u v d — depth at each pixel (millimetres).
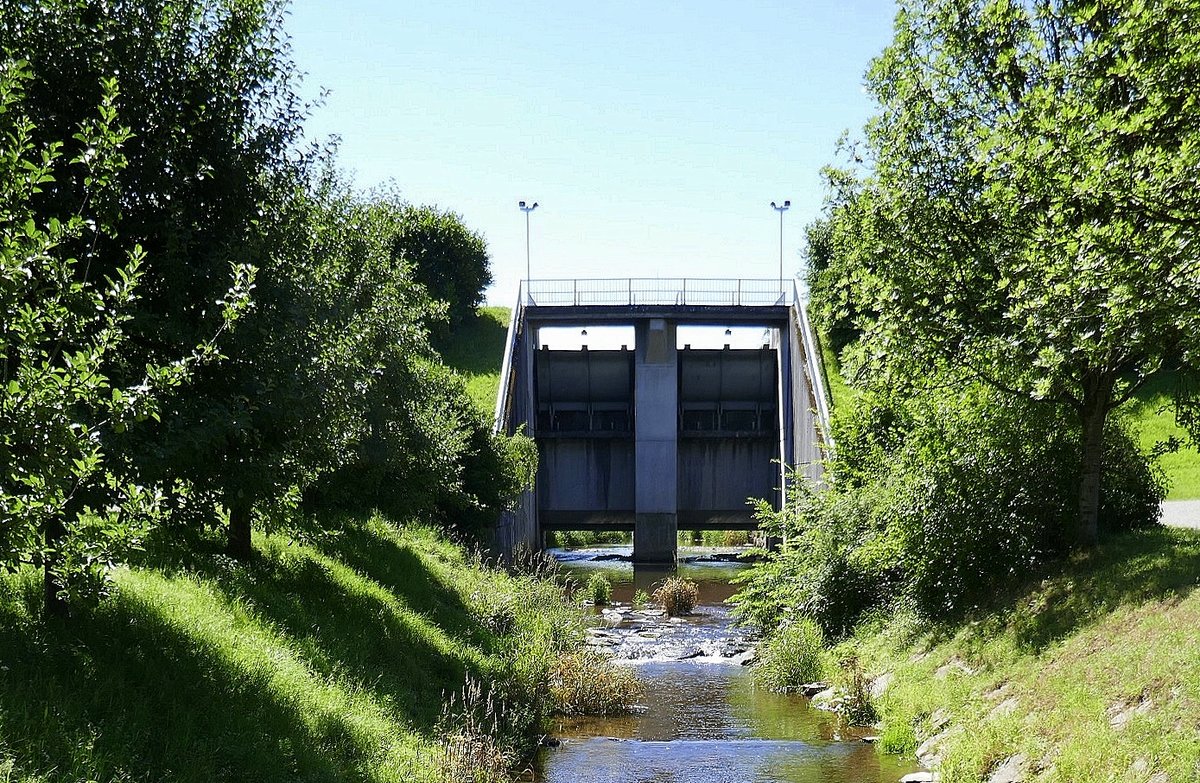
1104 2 14148
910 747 13547
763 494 45750
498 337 47000
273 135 11680
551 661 17922
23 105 8922
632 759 13422
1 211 6668
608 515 45781
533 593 23703
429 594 18781
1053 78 14453
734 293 44062
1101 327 11875
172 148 10156
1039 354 13883
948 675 14766
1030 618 14500
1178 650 10617
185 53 10664
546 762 13289
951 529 16891
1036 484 16609
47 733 6918
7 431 6285
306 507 20094
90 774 6793
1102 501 17328
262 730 8977
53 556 7262
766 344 48375
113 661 8609
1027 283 13344
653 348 44000
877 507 19016
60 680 7859
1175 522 20938
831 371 39250
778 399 44625
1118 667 11234
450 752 11164
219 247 10867
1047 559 16500
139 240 10109
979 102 16531
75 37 9469
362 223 17375
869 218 17219
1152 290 10859
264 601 12672
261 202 11703
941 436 16984
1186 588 12336
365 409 14422
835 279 19500
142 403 7102
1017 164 13445
